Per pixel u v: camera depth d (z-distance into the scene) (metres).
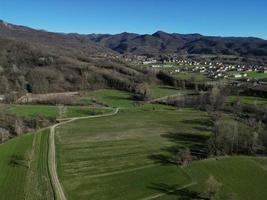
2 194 108.06
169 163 130.88
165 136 165.38
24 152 143.00
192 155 138.25
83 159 136.62
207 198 104.69
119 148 148.88
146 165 129.50
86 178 119.31
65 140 160.00
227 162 128.50
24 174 122.00
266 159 131.62
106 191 110.25
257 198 105.75
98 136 165.62
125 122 191.38
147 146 150.88
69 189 111.69
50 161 134.25
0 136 158.62
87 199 105.38
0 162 132.38
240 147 140.38
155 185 113.44
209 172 121.00
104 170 126.06
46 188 111.81
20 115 192.12
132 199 105.12
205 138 161.62
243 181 115.12
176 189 110.44
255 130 149.88
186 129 176.88
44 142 156.75
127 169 126.44
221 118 186.25
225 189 109.81
